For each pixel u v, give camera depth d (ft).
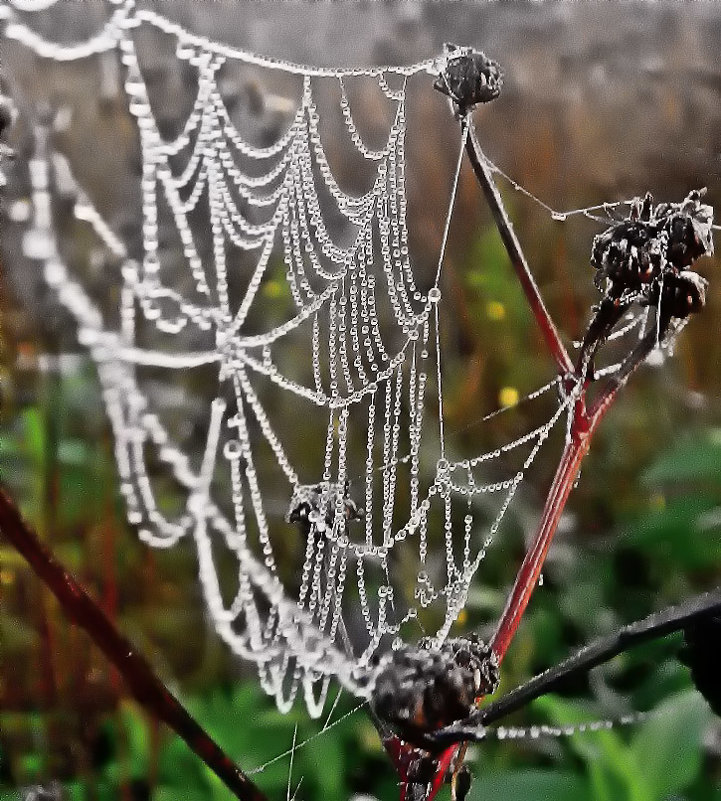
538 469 1.69
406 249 1.94
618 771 1.24
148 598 1.52
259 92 2.09
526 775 1.26
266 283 1.99
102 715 1.36
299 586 1.54
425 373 1.85
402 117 1.92
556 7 2.72
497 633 1.13
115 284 1.67
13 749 1.33
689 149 2.36
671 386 1.86
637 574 1.52
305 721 1.37
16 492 1.46
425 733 1.02
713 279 1.97
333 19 2.60
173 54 2.15
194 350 1.89
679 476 1.49
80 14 2.08
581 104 2.48
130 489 1.51
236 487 1.62
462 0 2.65
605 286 1.20
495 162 2.30
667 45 2.68
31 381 1.49
